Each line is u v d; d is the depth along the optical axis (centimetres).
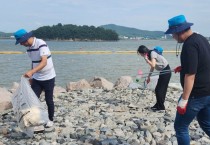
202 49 420
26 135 627
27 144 579
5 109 878
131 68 2369
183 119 443
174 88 1262
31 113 585
